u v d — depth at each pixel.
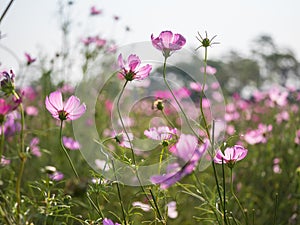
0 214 1.40
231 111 3.53
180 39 1.52
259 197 2.42
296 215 2.20
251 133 2.68
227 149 1.51
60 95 1.48
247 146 2.82
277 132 2.96
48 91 2.74
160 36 1.52
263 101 4.12
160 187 1.61
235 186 2.45
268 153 2.68
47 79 2.77
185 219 2.20
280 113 3.22
